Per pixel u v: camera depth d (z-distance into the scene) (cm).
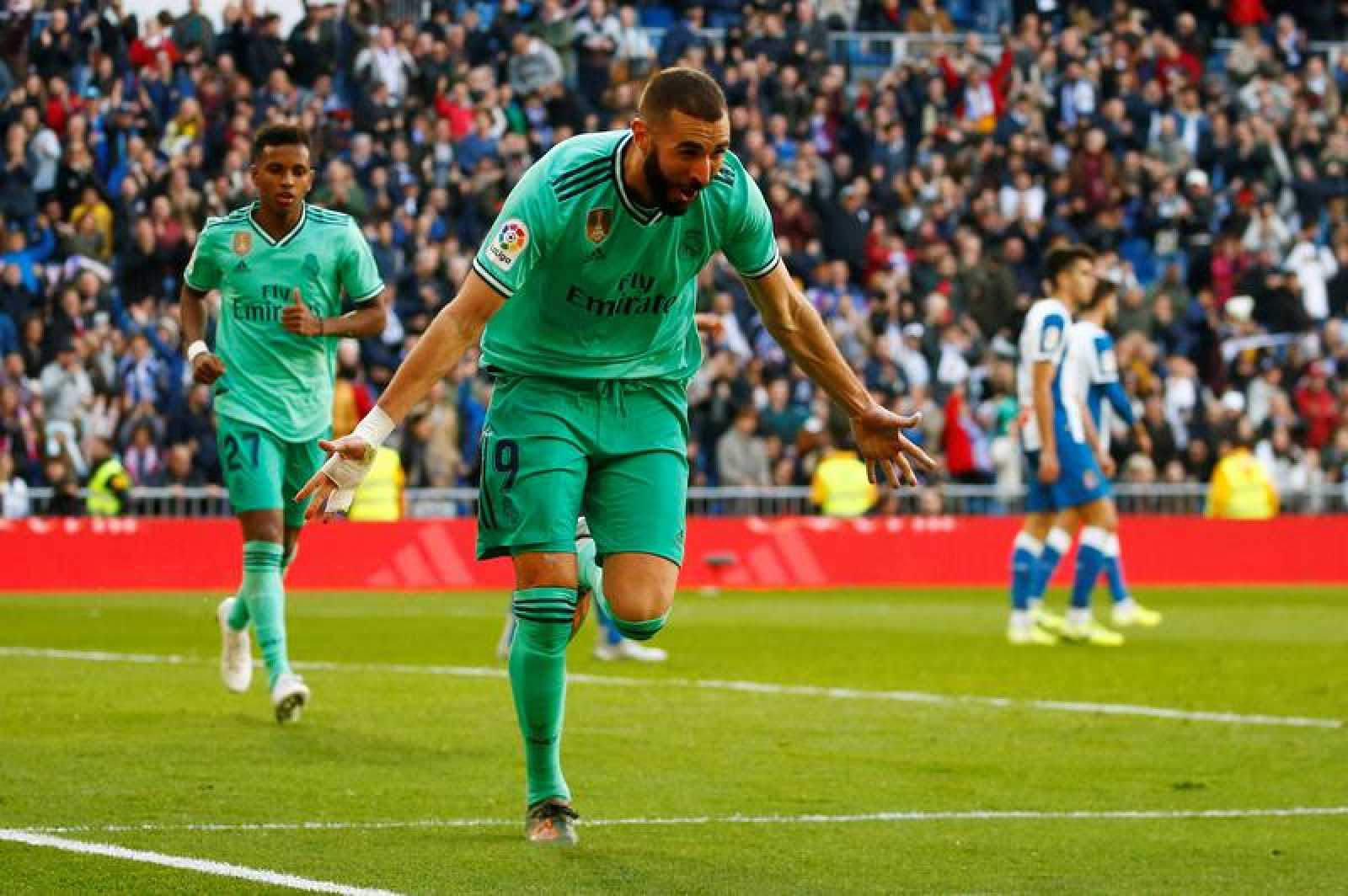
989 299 3716
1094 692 1527
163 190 3341
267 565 1249
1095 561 2053
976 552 3428
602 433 833
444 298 3375
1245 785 1034
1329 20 4594
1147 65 4262
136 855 784
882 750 1158
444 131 3609
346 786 989
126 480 2995
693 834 865
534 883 743
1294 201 4238
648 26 4147
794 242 3697
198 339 1284
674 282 826
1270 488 3531
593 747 1159
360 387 3020
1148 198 4066
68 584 2964
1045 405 2006
